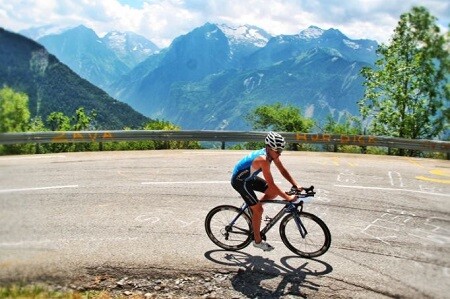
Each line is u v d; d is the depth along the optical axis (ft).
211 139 66.85
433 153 74.13
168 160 51.24
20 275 15.15
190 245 23.50
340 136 70.54
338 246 24.17
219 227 23.24
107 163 47.62
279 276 20.13
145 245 23.22
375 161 58.54
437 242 25.48
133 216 28.17
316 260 22.09
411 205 33.94
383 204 33.88
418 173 49.44
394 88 103.04
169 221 27.48
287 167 49.39
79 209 28.99
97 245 22.85
